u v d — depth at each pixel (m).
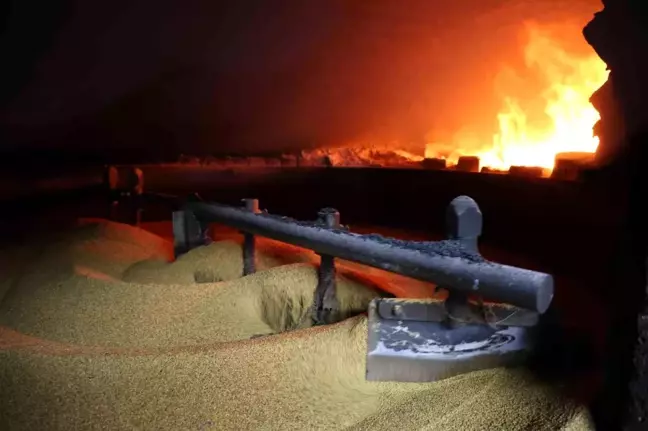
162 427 2.19
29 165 12.06
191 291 3.57
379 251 2.75
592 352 2.52
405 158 10.38
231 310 3.42
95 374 2.39
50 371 2.38
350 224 7.11
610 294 2.16
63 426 2.17
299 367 2.53
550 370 2.42
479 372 2.49
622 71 2.54
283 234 3.49
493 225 5.84
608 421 2.01
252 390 2.39
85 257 4.52
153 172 8.45
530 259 4.89
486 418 2.18
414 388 2.50
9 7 11.48
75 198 9.04
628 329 1.91
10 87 12.46
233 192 8.49
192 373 2.43
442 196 6.80
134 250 5.09
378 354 2.56
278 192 8.40
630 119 2.22
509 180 5.87
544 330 2.47
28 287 3.70
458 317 2.47
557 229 5.03
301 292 3.52
